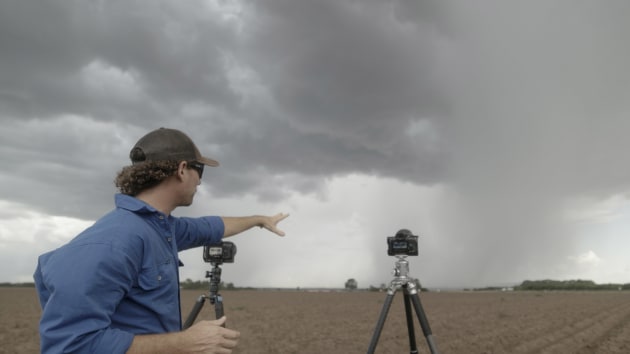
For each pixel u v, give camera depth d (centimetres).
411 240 568
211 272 595
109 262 210
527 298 4700
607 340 1384
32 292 5509
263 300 4197
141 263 231
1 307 2777
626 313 2462
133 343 208
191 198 270
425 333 541
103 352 200
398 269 569
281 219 404
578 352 1173
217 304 587
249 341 1398
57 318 198
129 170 252
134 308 231
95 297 204
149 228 242
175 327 254
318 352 1209
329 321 2073
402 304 3541
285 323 1956
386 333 1595
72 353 196
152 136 257
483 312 2600
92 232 222
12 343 1301
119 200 245
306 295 5862
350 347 1292
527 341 1367
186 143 262
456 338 1438
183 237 338
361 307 3164
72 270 203
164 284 243
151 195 256
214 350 225
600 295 5831
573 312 2558
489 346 1270
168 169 252
